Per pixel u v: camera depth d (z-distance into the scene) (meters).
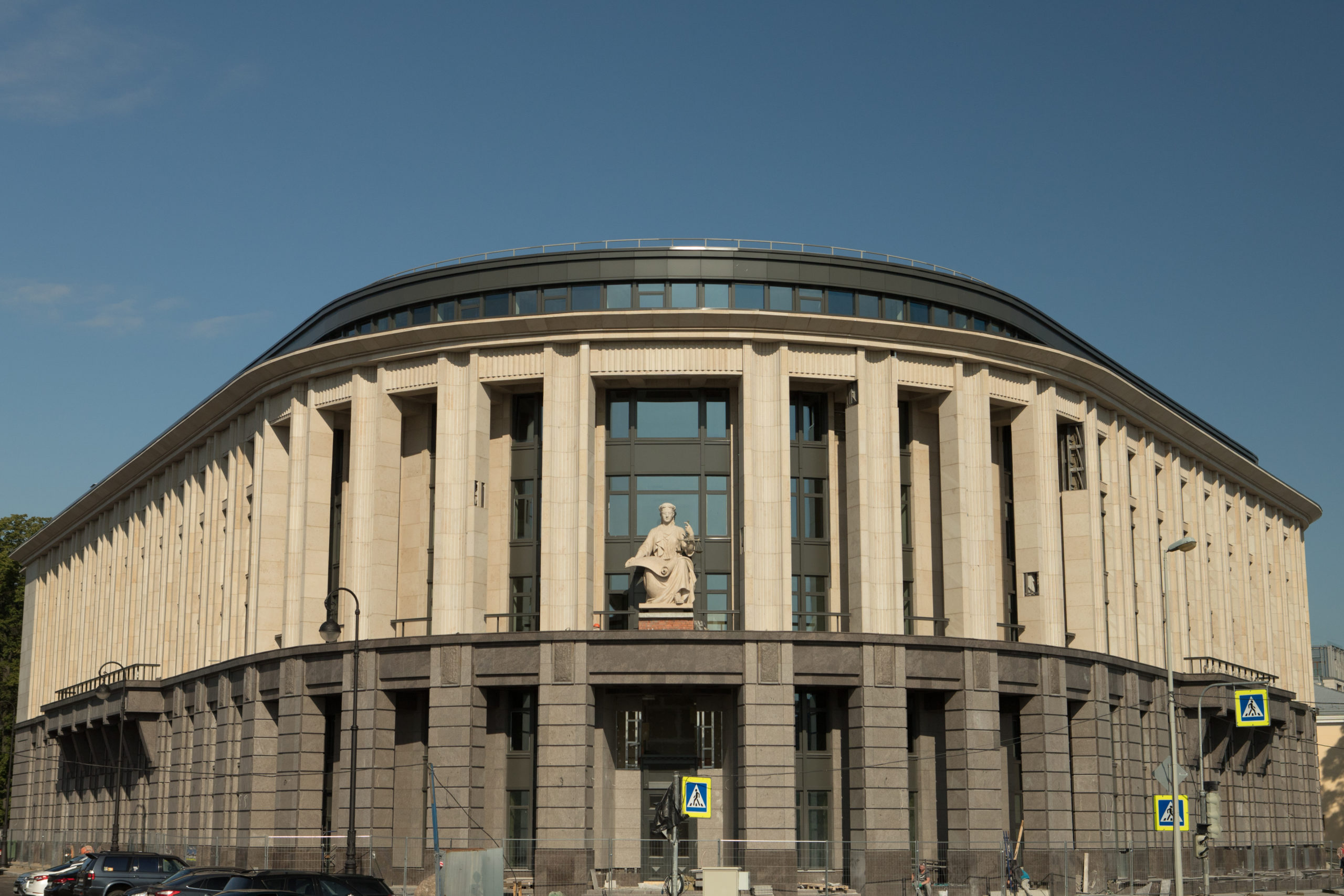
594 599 50.25
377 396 53.81
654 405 52.72
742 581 49.50
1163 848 58.19
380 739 49.56
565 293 51.94
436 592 50.28
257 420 60.03
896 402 51.91
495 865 36.50
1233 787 67.00
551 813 46.00
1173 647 64.19
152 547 76.56
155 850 65.94
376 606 52.28
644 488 52.09
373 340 53.22
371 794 49.03
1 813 111.44
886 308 53.09
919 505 53.91
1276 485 83.06
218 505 65.50
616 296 51.59
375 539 52.69
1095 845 52.28
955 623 51.62
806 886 48.44
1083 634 55.97
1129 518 61.06
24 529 120.81
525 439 53.62
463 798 47.00
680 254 51.53
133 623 78.94
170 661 70.75
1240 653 75.75
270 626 56.72
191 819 61.03
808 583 51.94
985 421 53.62
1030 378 55.81
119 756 68.25
